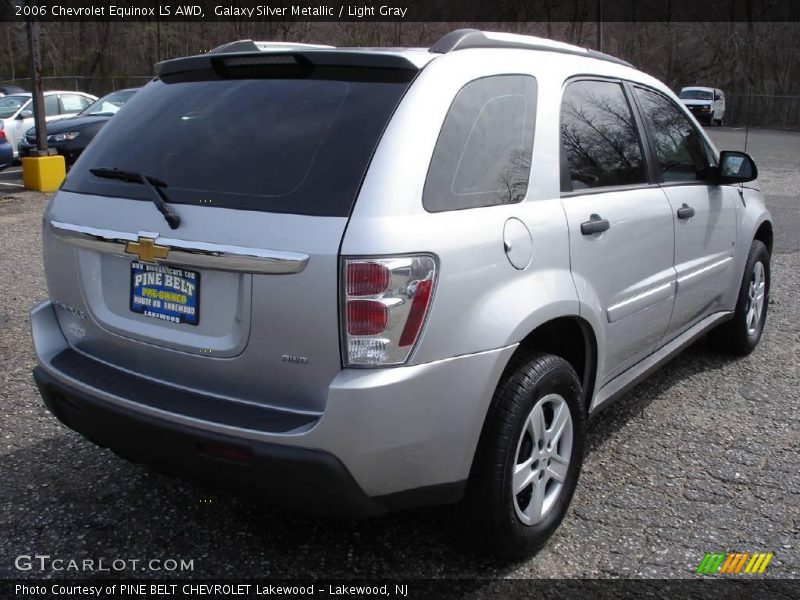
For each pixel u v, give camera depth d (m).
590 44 36.69
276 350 2.44
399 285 2.36
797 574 2.92
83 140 14.06
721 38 45.81
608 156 3.51
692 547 3.08
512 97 2.98
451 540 3.10
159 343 2.68
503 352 2.63
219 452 2.49
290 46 3.36
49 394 2.95
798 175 16.31
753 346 5.32
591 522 3.24
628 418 4.27
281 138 2.64
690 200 4.11
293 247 2.37
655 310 3.83
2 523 3.16
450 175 2.61
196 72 3.11
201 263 2.50
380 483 2.46
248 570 2.90
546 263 2.91
